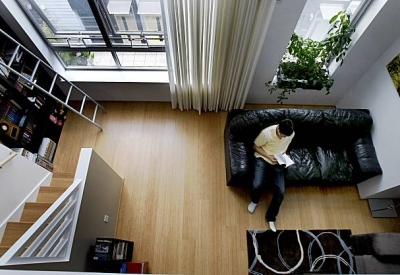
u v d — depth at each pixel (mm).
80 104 3635
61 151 3293
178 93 3246
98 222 2395
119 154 3287
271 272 2613
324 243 2752
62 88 3381
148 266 2641
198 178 3131
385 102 2752
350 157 2930
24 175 2543
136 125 3498
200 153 3295
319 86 3191
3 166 2281
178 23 2436
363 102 3100
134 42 3039
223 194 3029
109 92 3471
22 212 2465
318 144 3049
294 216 2908
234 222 2865
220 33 2512
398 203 2965
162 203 2980
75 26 2850
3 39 2705
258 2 2275
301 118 2721
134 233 2814
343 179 2854
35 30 2779
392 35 2602
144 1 2678
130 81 3230
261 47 2590
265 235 2785
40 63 2906
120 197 3004
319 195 3037
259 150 2568
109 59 3309
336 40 2844
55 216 1854
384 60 2779
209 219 2885
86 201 2154
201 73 2951
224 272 2625
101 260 2150
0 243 2152
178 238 2787
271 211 2723
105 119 3533
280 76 3209
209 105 3457
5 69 2633
